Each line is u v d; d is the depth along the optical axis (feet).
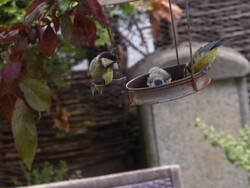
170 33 28.17
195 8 28.37
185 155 26.89
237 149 22.06
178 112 26.86
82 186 14.75
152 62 25.53
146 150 27.02
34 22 10.47
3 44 11.00
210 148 26.86
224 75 26.58
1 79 9.77
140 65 26.00
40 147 29.25
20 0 22.43
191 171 26.89
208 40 28.43
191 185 26.81
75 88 29.14
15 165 29.01
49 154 29.43
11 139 28.91
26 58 10.43
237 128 26.94
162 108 26.89
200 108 26.86
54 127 28.96
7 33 10.59
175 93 13.00
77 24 10.48
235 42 28.53
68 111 29.14
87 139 30.01
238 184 26.86
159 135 26.89
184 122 26.89
